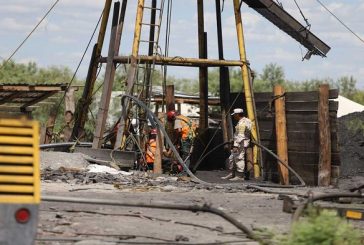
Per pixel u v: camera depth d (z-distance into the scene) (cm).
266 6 2886
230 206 1719
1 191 827
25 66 8512
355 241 1018
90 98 3061
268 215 1546
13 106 3531
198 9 3162
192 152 3052
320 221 1006
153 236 1194
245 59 2961
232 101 3062
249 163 2786
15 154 840
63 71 8688
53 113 3108
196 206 1099
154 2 2988
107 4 3041
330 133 2514
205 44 3156
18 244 826
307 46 3111
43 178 2250
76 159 2559
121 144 2777
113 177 2359
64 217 1376
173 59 2905
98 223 1317
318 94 2558
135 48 2823
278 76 10169
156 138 2662
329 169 2500
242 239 1183
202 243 1121
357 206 1664
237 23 2995
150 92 2855
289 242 1002
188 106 5922
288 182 2595
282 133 2644
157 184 2266
